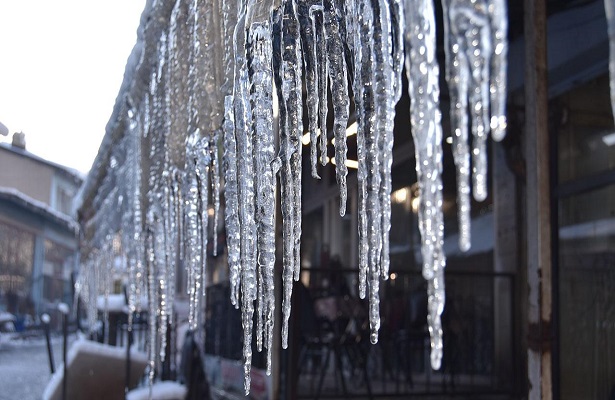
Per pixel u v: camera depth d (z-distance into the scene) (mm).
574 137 4941
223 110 2510
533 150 3426
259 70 1982
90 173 7480
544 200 3373
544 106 3441
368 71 1546
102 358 6441
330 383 6203
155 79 3701
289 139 1964
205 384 5828
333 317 6305
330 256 7430
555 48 5098
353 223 7383
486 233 6582
